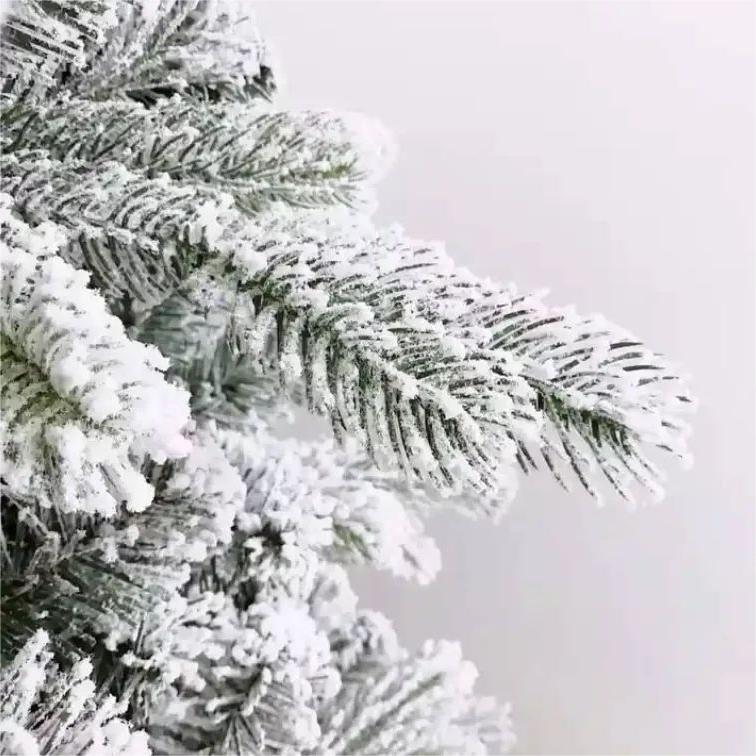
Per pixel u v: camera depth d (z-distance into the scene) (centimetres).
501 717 108
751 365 127
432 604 148
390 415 51
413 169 136
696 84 129
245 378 80
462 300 53
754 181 126
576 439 52
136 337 73
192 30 67
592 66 133
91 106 60
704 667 134
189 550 65
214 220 54
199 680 69
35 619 63
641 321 132
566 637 142
